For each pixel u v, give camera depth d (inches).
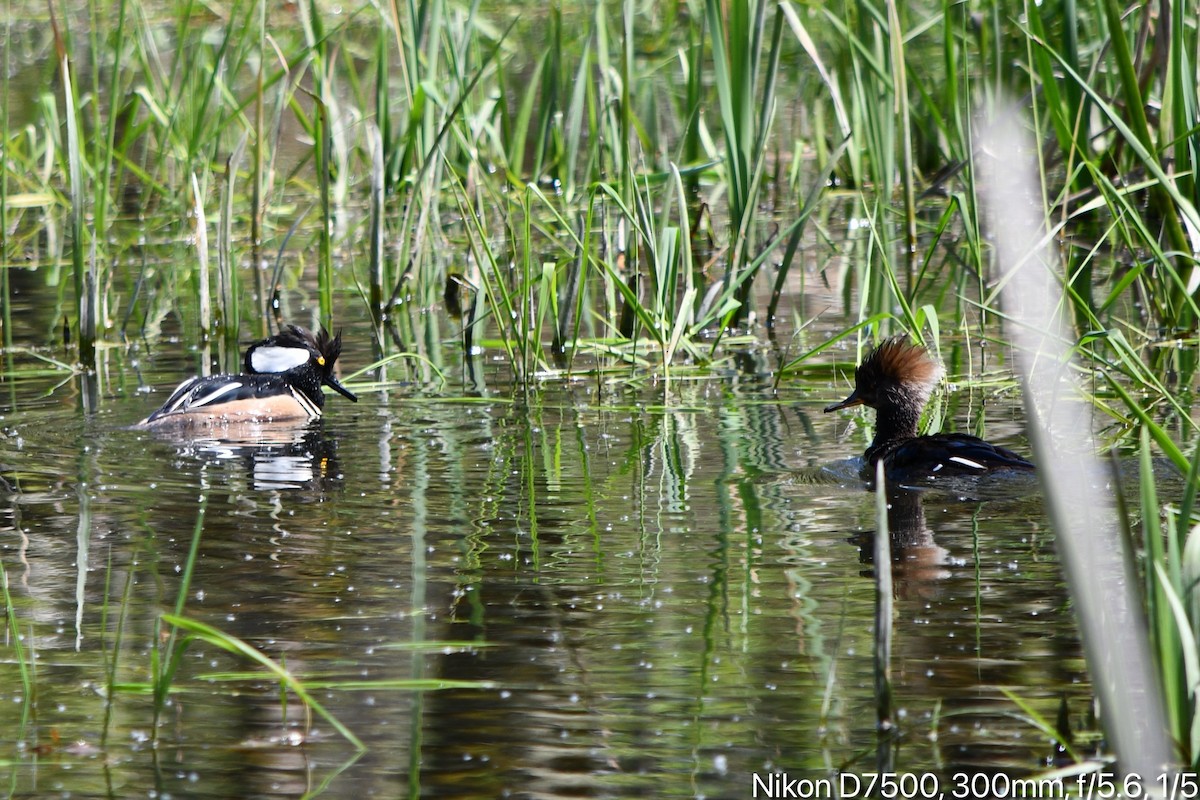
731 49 697.6
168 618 281.3
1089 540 231.9
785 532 396.5
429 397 587.2
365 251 874.1
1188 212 461.7
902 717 282.5
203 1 1198.3
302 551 388.8
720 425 529.7
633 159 888.3
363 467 480.1
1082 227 816.9
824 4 925.8
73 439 520.7
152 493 449.4
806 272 791.7
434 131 855.7
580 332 688.4
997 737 274.5
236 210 963.3
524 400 576.7
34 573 373.1
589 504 429.4
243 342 689.0
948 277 756.6
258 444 516.7
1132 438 473.7
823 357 629.9
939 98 932.6
